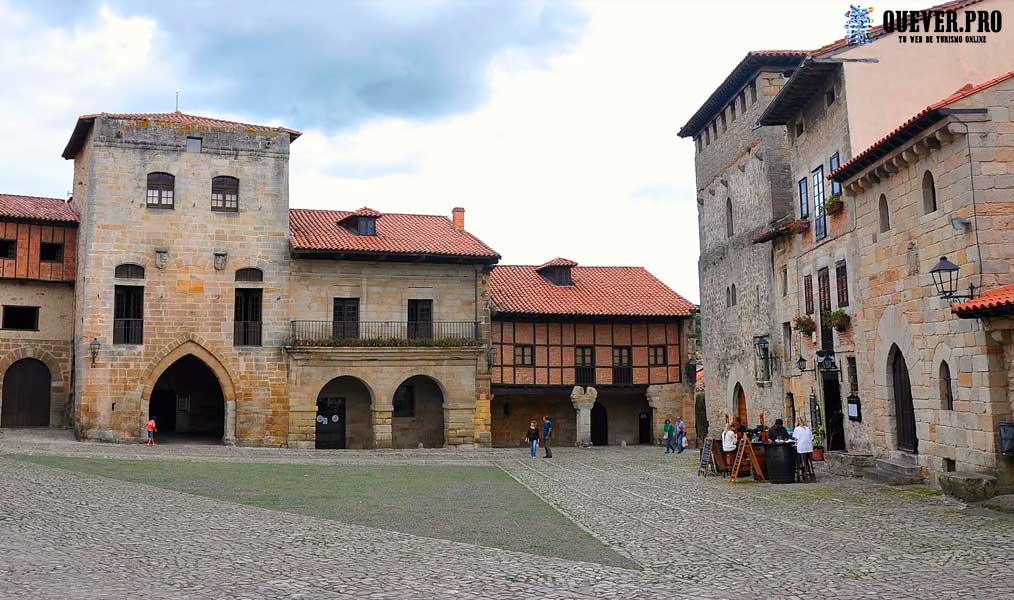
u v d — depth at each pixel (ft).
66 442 101.30
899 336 64.90
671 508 56.70
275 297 118.73
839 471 73.41
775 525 47.85
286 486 69.82
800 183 88.84
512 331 138.92
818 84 81.41
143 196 113.29
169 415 126.31
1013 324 49.44
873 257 69.21
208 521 49.11
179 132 115.55
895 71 75.00
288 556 38.55
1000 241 53.57
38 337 118.11
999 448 52.06
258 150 119.55
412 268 126.62
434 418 131.13
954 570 34.60
